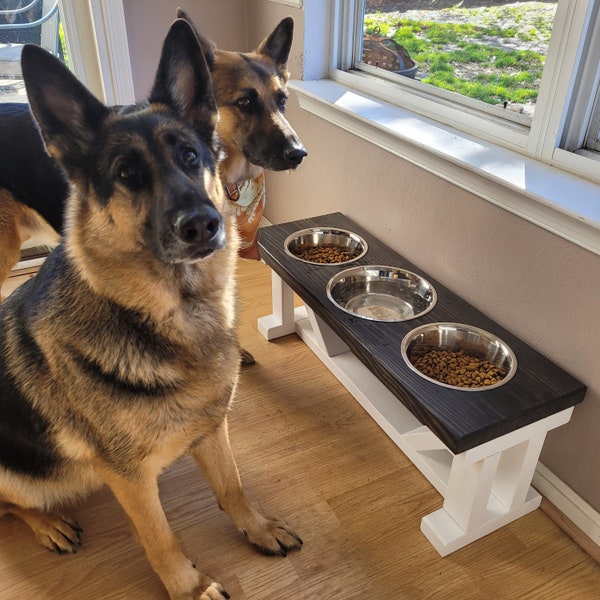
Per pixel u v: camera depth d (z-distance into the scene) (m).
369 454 1.96
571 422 1.66
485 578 1.57
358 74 2.48
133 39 2.75
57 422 1.34
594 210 1.43
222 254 1.35
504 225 1.72
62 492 1.57
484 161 1.73
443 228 1.98
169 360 1.27
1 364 1.39
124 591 1.54
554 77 1.60
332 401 2.18
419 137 1.93
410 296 2.12
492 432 1.45
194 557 1.62
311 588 1.55
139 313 1.24
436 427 1.48
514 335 1.79
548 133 1.67
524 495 1.70
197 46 1.28
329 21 2.46
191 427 1.34
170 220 1.15
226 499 1.60
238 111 2.07
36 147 2.09
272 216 3.24
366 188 2.33
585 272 1.50
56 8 2.71
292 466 1.90
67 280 1.27
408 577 1.57
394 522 1.72
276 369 2.34
